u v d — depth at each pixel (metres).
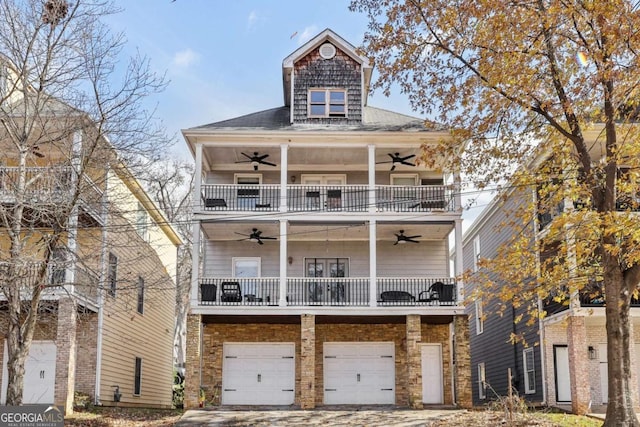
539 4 17.17
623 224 15.37
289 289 24.83
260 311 23.19
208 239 25.89
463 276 18.98
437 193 25.48
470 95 18.62
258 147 24.73
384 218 23.94
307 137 24.20
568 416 19.84
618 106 17.14
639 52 15.91
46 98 18.11
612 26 15.55
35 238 20.64
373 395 24.84
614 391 16.38
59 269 19.92
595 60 16.30
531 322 18.17
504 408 19.27
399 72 18.91
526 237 18.30
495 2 16.72
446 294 23.50
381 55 19.02
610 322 16.73
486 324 31.73
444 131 22.95
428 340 25.62
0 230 19.12
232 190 25.47
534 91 17.53
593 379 24.02
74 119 18.05
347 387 24.88
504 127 18.94
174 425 19.36
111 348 24.09
